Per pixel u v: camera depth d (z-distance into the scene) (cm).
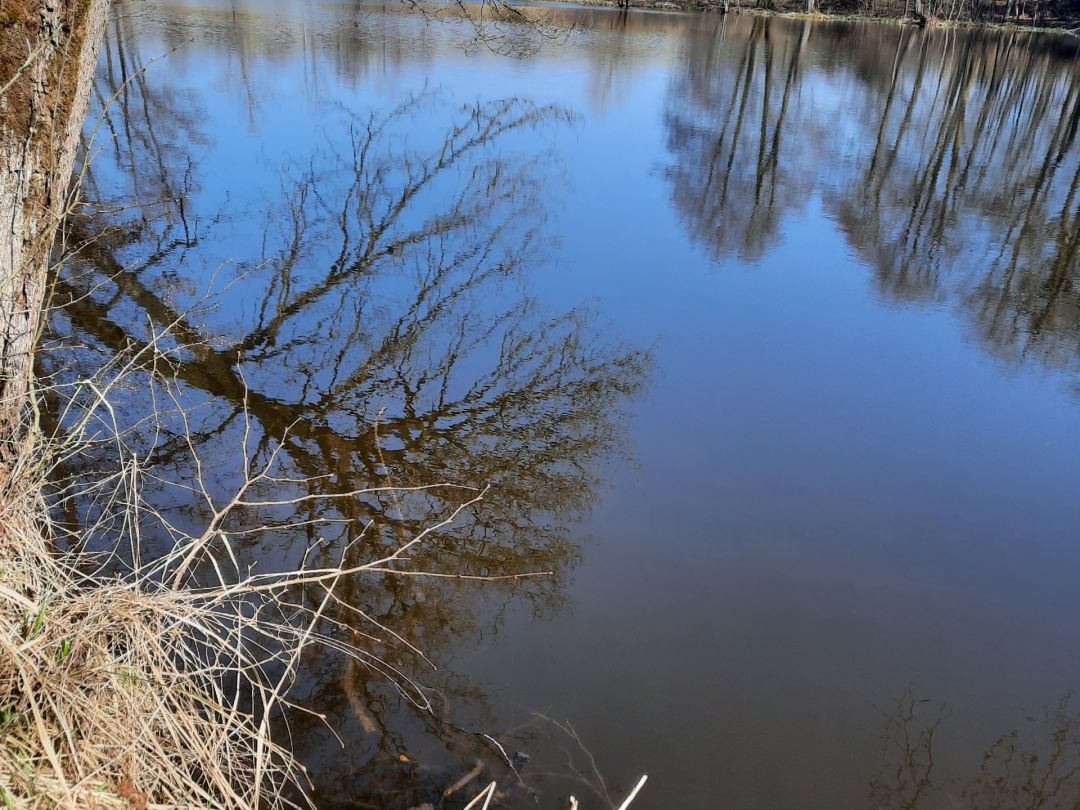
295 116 1232
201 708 257
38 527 238
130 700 191
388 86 1480
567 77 1856
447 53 1847
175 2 2244
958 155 1599
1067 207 1280
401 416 540
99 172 931
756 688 347
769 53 2222
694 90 2139
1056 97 2203
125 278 662
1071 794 305
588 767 297
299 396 548
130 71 1417
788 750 317
